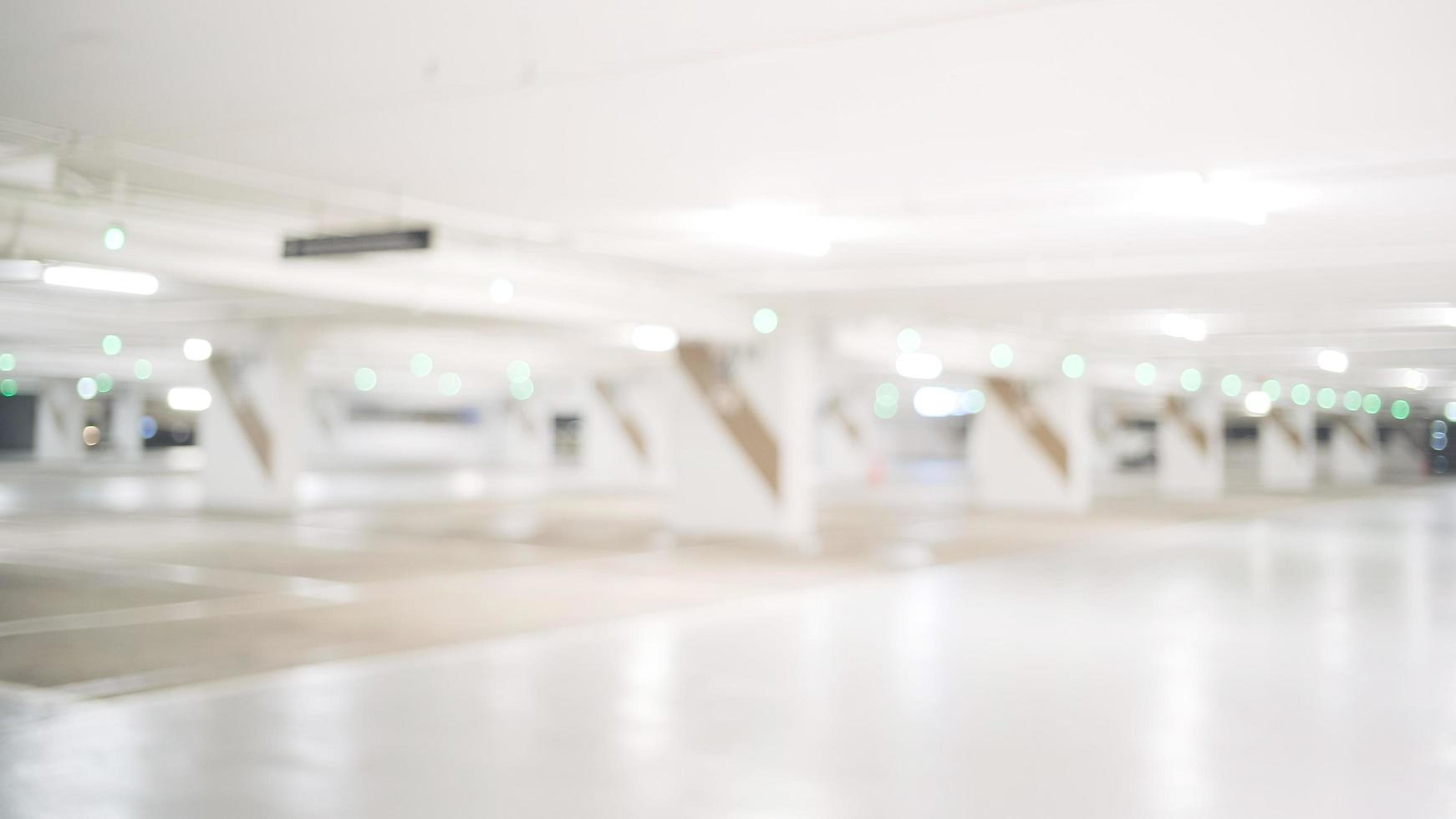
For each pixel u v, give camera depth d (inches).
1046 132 362.6
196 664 409.1
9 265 602.5
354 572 675.4
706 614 530.3
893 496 1494.8
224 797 259.9
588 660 420.8
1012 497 1296.8
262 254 615.5
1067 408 1261.1
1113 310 882.8
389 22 271.1
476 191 464.1
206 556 747.4
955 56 288.2
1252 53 283.3
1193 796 269.1
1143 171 418.0
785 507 926.4
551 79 313.1
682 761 293.1
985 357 1128.2
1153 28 266.7
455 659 421.4
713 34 274.8
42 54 299.9
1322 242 571.8
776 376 930.1
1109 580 672.4
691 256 640.4
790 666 413.1
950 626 502.9
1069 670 410.3
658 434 1678.2
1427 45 276.7
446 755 296.2
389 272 667.4
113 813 247.9
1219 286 725.9
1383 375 1579.7
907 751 304.3
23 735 310.8
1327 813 257.8
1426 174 419.5
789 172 422.3
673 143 382.0
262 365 1123.9
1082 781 280.7
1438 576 710.5
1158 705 358.0
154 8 265.1
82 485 1454.2
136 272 616.1
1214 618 531.8
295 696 359.6
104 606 542.3
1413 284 710.5
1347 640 476.7
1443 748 312.2
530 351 1359.5
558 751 300.7
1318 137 367.6
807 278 730.8
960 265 660.1
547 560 750.5
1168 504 1414.9
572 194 468.4
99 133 379.9
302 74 312.5
